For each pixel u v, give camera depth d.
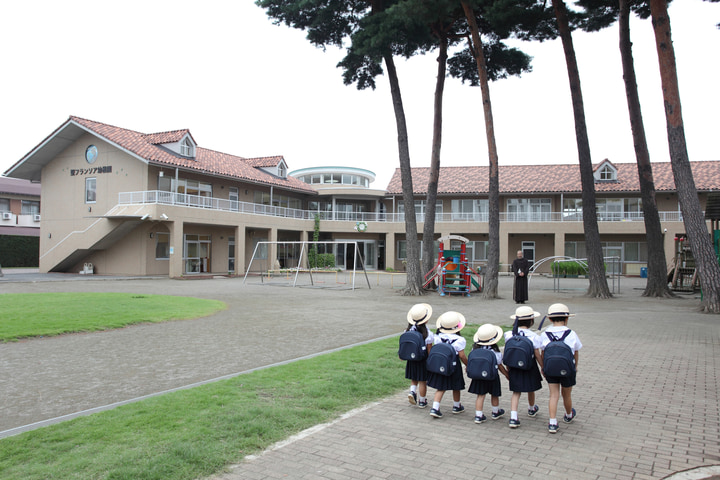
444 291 20.50
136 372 7.07
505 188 39.91
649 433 4.82
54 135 29.25
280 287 23.59
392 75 20.62
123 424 4.62
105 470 3.67
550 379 4.86
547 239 39.44
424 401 5.61
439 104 21.95
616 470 3.96
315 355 8.14
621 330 11.27
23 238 40.47
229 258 34.91
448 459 4.15
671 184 36.66
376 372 6.94
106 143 29.27
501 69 22.22
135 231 28.56
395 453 4.27
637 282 30.66
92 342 9.27
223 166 33.81
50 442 4.20
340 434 4.70
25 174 32.94
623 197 38.19
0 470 3.64
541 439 4.65
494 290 19.05
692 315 14.11
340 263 42.72
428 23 18.66
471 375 5.05
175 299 16.17
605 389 6.40
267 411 5.08
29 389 6.18
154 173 28.31
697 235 15.07
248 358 8.04
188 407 5.14
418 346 5.36
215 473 3.77
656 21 15.43
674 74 15.35
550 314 5.01
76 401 5.70
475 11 19.42
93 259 30.05
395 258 42.53
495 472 3.90
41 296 15.91
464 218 40.50
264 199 38.25
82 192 30.17
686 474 3.89
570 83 20.00
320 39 21.14
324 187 44.00
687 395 6.12
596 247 20.14
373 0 19.56
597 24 21.08
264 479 3.70
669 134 15.50
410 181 20.80
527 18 19.52
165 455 3.93
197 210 28.88
